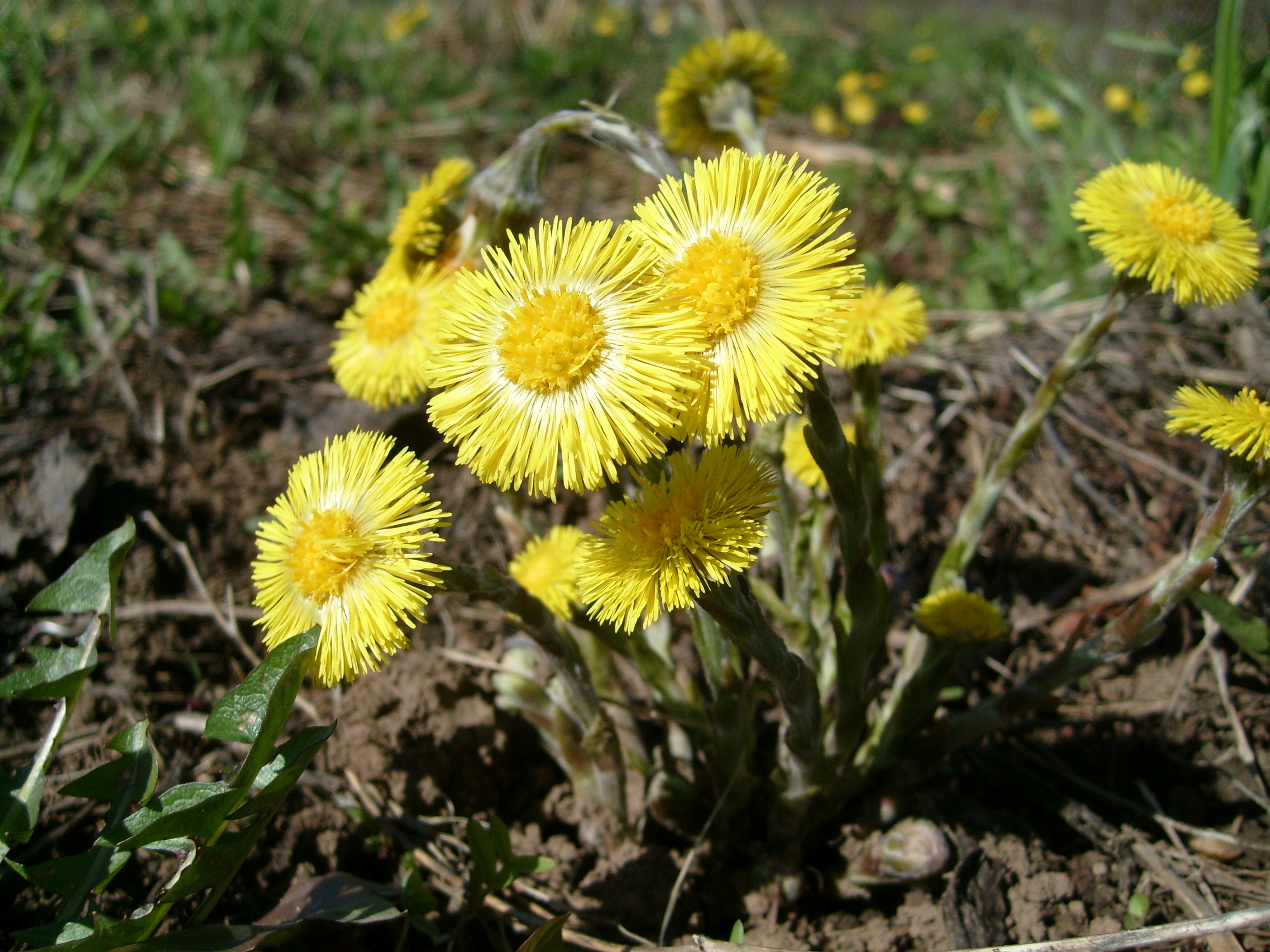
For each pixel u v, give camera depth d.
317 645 0.11
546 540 0.16
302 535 0.11
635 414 0.10
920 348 0.27
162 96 0.42
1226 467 0.13
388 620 0.11
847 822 0.17
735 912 0.15
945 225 0.37
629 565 0.11
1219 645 0.19
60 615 0.19
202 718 0.18
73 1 0.47
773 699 0.18
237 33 0.45
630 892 0.16
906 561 0.21
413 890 0.15
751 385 0.10
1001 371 0.26
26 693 0.13
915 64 0.63
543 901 0.16
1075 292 0.29
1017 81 0.51
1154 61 0.59
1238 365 0.25
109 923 0.11
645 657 0.15
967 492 0.23
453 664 0.19
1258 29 0.47
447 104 0.46
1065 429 0.24
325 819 0.16
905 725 0.15
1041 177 0.39
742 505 0.11
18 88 0.39
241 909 0.15
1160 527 0.22
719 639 0.14
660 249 0.11
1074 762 0.18
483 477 0.11
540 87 0.49
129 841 0.11
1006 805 0.18
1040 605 0.21
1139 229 0.14
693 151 0.19
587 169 0.41
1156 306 0.28
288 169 0.38
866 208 0.38
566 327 0.10
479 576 0.12
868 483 0.16
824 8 0.83
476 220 0.15
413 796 0.17
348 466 0.12
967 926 0.15
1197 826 0.17
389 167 0.36
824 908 0.16
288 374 0.25
